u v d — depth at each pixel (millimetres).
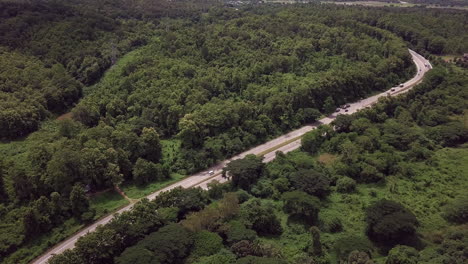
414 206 103188
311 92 161625
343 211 103125
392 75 187375
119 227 87312
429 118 150625
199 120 136375
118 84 168375
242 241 85562
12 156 126938
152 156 129000
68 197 104750
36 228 95688
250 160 120000
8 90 158875
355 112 152875
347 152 123875
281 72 181625
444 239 88688
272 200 109562
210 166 129625
